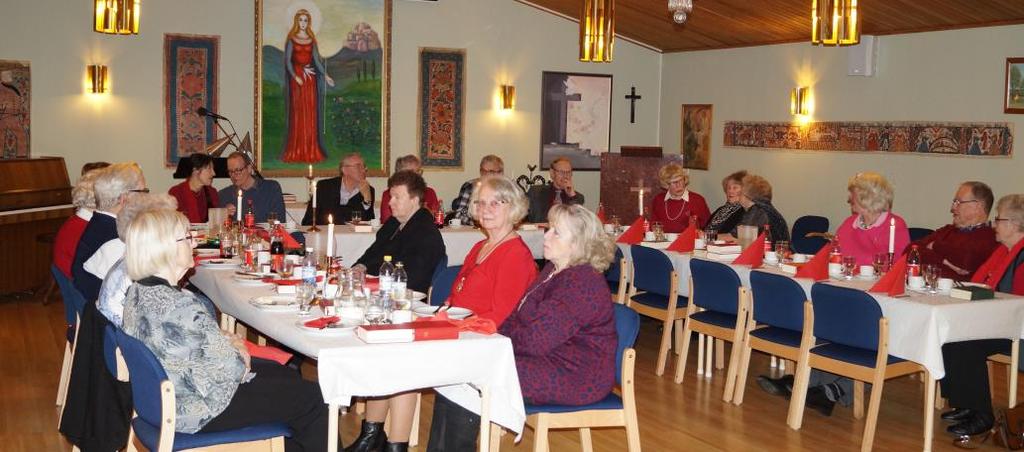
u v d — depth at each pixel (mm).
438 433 4023
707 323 6004
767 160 10672
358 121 10953
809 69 10039
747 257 5996
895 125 9109
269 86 10539
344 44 10820
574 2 11211
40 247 9070
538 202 8781
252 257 5141
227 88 10398
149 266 3311
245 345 3834
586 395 3734
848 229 6211
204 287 5121
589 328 3793
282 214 7844
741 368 5668
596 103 12109
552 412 3725
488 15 11500
